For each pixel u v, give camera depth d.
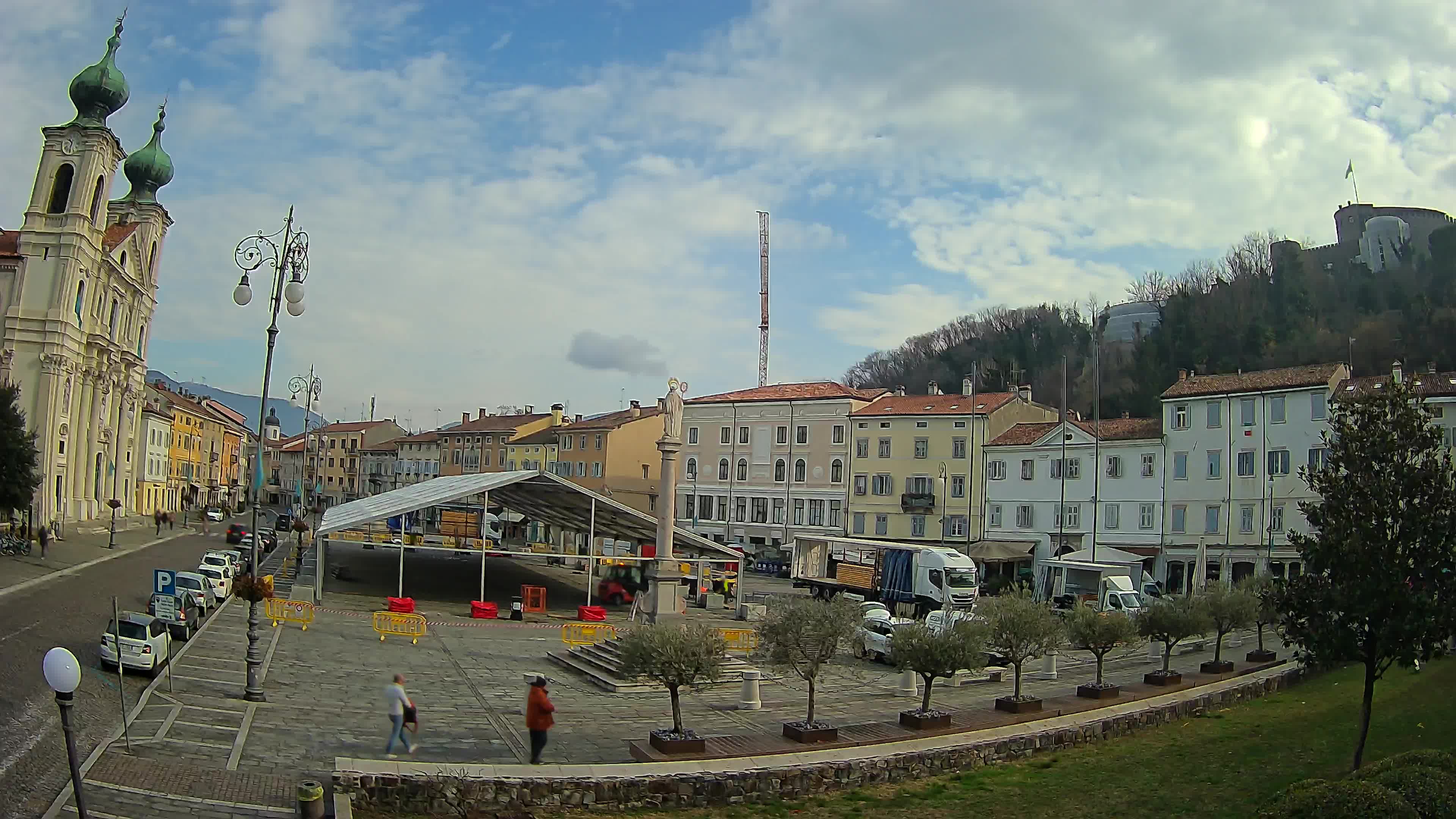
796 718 25.83
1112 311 134.25
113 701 23.12
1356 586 17.36
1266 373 63.47
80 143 74.50
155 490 110.81
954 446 77.44
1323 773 19.02
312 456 165.38
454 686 28.95
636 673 20.97
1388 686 27.69
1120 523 67.25
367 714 24.16
